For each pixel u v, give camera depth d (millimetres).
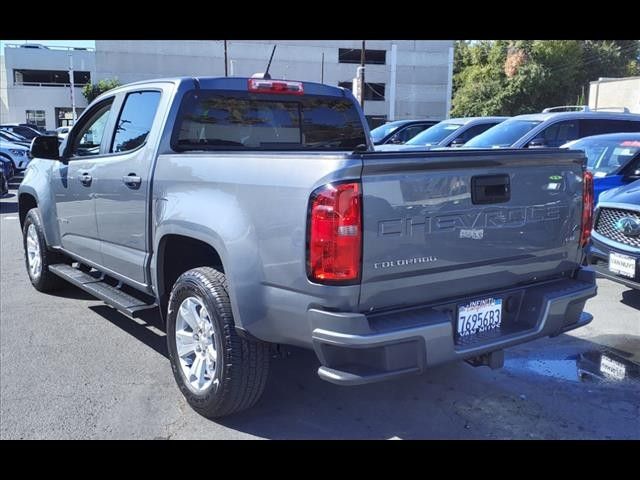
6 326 5379
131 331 5266
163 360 4621
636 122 10422
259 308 3191
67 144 5449
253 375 3441
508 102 51281
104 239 4777
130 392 4066
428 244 3037
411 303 3096
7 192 15680
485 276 3332
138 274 4348
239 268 3250
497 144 10422
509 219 3346
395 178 2908
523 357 4742
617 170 7793
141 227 4184
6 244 9352
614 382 4270
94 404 3891
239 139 4492
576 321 3725
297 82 4824
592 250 5984
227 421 3695
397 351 2906
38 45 54469
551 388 4180
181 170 3762
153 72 55344
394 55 60156
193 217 3555
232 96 4449
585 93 53094
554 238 3609
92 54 53844
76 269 5629
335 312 2877
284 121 4754
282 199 3033
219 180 3443
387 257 2914
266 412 3820
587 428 3637
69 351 4793
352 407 3896
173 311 3844
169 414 3775
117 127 4711
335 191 2805
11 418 3699
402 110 61219
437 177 3035
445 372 4445
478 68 54156
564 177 3617
